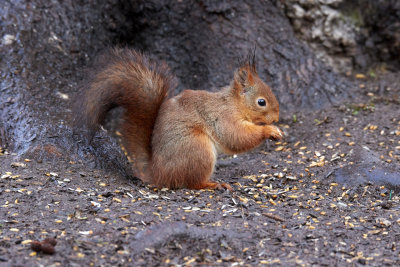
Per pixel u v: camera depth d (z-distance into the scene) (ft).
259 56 52.24
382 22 58.13
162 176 35.04
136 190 33.53
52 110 40.50
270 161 40.98
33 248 23.31
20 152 36.68
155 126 35.96
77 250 23.85
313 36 55.88
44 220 27.12
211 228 26.94
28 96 41.04
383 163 37.42
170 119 35.32
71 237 25.03
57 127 38.55
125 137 36.65
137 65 36.37
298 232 27.48
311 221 29.40
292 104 50.83
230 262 23.99
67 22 47.93
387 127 44.73
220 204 31.78
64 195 30.73
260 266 23.61
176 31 53.36
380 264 24.22
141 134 36.47
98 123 35.58
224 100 36.81
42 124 38.55
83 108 35.32
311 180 37.04
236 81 36.99
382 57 58.54
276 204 32.45
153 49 53.11
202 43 53.01
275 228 27.91
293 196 33.68
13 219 27.09
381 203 32.42
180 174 34.88
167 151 34.94
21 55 43.93
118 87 35.42
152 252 24.23
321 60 55.98
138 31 53.31
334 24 55.98
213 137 36.40
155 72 36.76
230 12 53.36
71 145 37.22
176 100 36.37
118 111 47.75
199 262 23.82
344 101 50.93
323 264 24.02
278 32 53.72
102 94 35.40
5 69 42.52
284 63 52.47
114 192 32.24
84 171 35.19
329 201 33.09
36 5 46.98
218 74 51.75
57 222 26.94
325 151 41.57
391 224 28.99
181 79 52.70
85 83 36.24
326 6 55.31
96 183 33.58
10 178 32.32
